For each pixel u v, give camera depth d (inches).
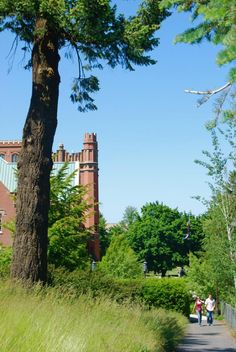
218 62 174.1
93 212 1190.3
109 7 566.9
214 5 181.0
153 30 605.3
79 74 679.1
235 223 1046.4
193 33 201.6
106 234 3590.1
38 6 559.8
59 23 569.6
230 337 905.5
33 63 612.4
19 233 577.3
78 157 2664.9
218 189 1048.8
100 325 424.8
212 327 1222.9
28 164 586.2
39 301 427.2
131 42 605.0
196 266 1798.7
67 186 1151.0
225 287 1119.0
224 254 1030.4
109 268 2116.1
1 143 3157.0
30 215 577.0
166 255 3353.8
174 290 1314.0
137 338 459.5
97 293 690.8
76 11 559.2
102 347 361.1
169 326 674.8
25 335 296.5
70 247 1090.1
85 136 2667.3
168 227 3346.5
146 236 3363.7
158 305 1299.2
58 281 697.0
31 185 581.9
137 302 720.3
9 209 2134.6
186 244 3361.2
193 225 3373.5
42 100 598.2
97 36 595.2
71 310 439.8
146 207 3467.0
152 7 592.7
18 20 609.9
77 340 332.5
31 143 589.9
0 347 265.0
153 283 1311.5
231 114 255.0
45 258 583.2
